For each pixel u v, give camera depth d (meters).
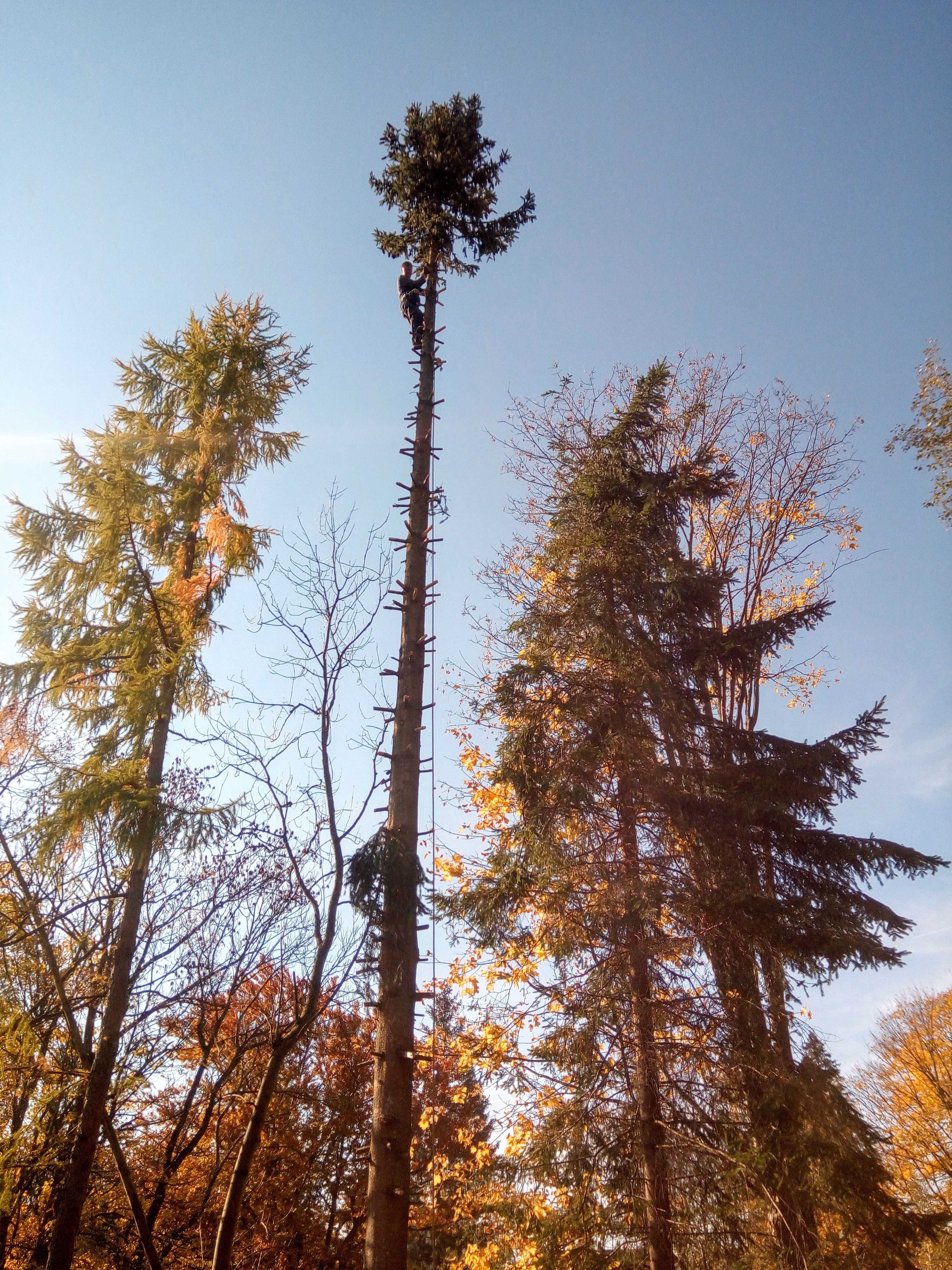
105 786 9.80
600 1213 9.84
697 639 13.09
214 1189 15.98
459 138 14.06
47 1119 10.41
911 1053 28.84
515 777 12.10
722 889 10.85
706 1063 10.28
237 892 12.00
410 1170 7.73
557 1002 11.17
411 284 12.73
